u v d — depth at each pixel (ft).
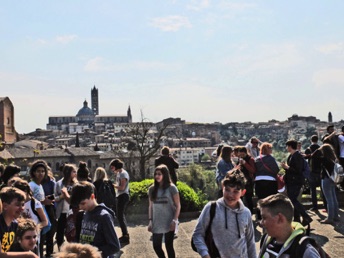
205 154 601.21
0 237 16.58
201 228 17.34
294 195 34.27
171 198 25.52
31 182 28.19
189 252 31.45
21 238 17.20
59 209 31.09
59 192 30.99
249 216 17.44
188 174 212.84
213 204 17.35
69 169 31.04
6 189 17.26
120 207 35.19
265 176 35.96
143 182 47.06
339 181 36.91
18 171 28.22
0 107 371.15
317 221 39.09
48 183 31.19
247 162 38.09
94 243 16.99
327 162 37.55
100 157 398.21
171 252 25.53
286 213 12.50
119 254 31.48
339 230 35.53
